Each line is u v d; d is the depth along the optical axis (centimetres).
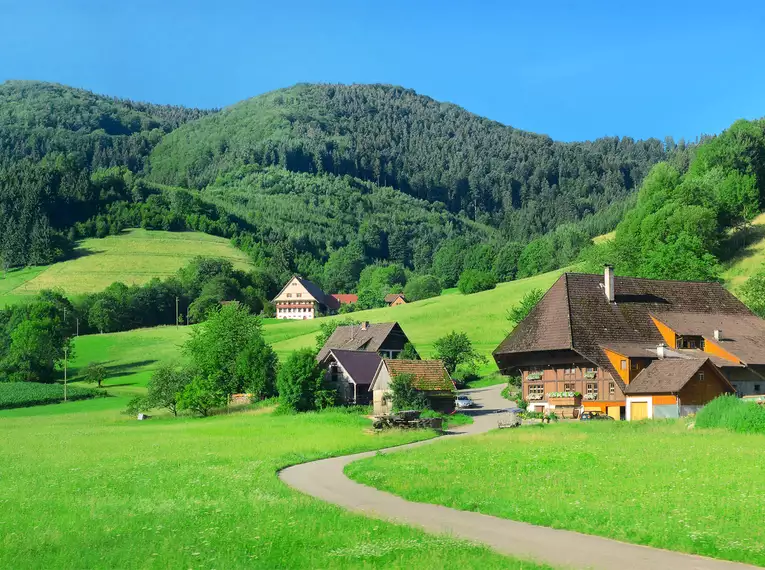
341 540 2097
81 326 18525
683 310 7756
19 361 12838
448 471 3378
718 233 13112
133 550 2017
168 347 15425
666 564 1855
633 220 13950
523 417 6519
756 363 6775
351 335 10869
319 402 7906
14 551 2028
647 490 2764
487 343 12656
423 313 15100
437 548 1973
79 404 10431
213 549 2020
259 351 9400
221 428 6281
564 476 3134
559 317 7181
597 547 2034
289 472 3625
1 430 6856
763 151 15225
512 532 2223
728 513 2347
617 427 5306
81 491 3055
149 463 3966
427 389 7456
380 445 4847
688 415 5938
